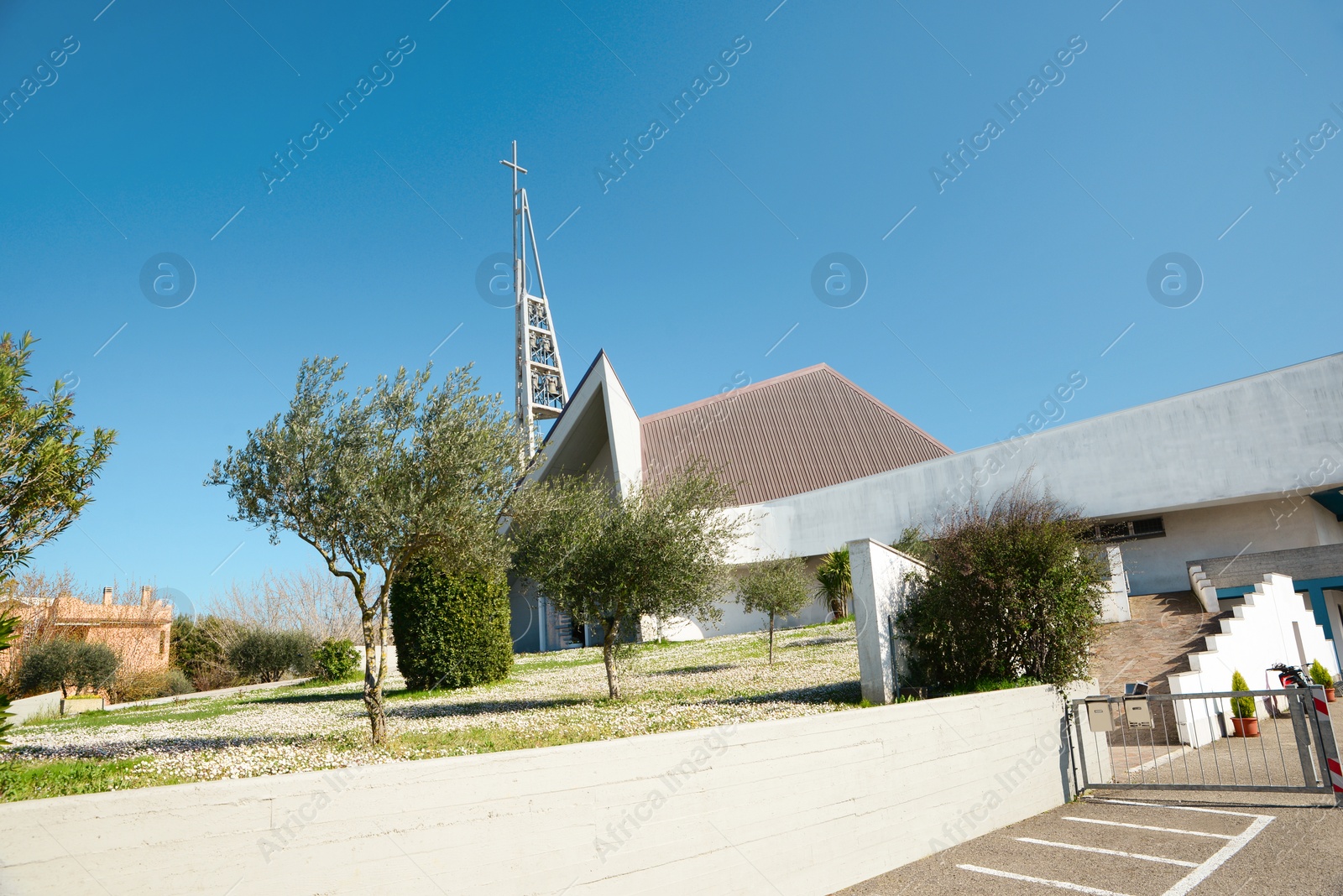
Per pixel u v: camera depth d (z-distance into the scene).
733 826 4.46
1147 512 23.78
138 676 23.12
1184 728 10.57
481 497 8.98
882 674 9.72
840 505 29.39
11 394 6.65
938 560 10.55
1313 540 22.83
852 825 5.12
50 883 2.67
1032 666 9.30
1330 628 18.73
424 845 3.39
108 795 2.83
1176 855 5.50
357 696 15.63
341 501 7.88
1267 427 21.67
